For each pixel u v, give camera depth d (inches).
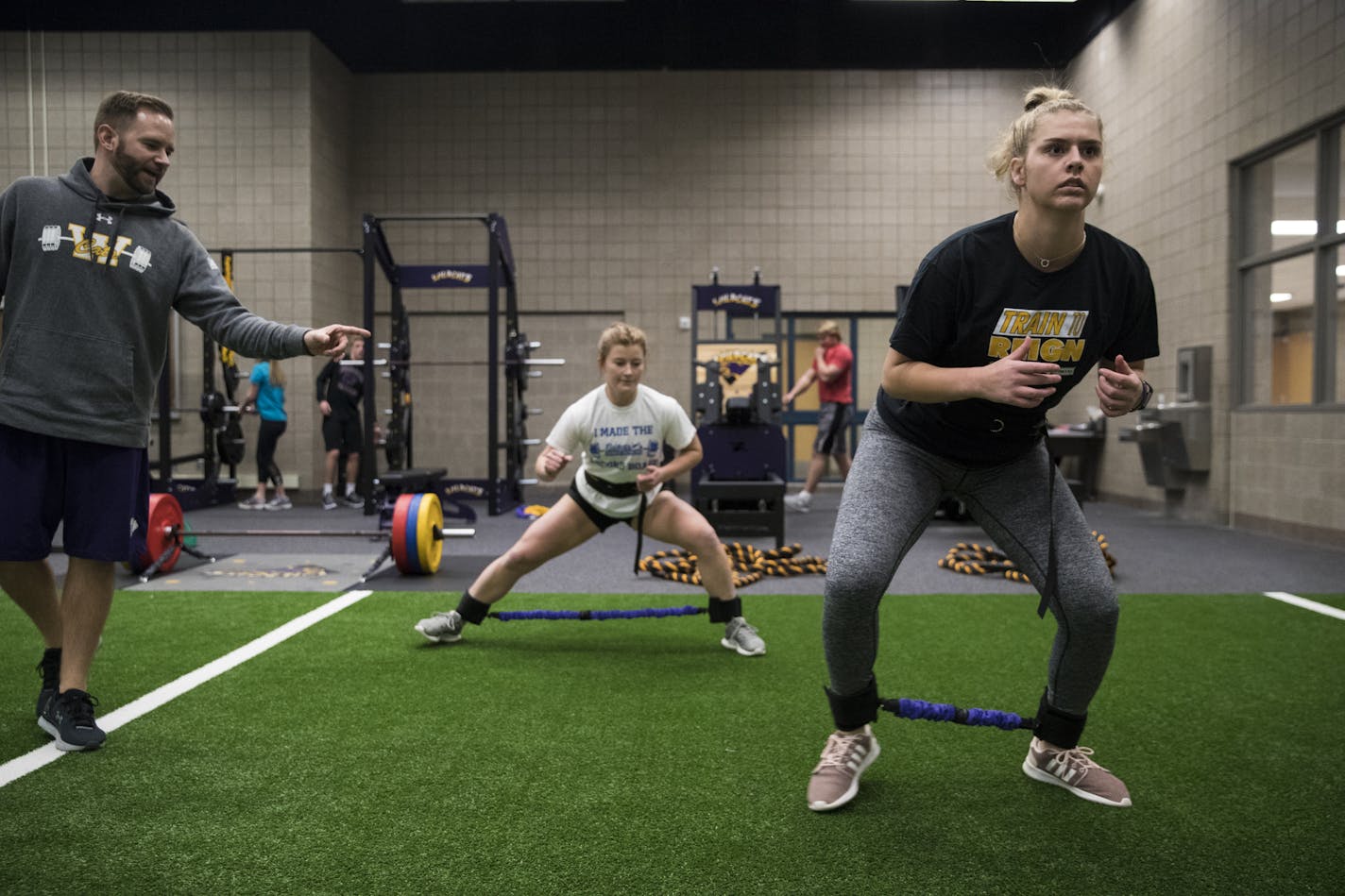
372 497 297.1
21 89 359.9
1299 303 248.1
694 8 394.6
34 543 87.5
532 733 94.6
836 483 417.1
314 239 359.6
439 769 84.6
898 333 69.4
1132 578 189.5
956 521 292.2
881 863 66.7
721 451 266.8
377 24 395.9
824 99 401.4
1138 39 328.8
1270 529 257.0
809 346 416.2
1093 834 71.6
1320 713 101.8
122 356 88.7
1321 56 230.8
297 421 361.7
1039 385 61.2
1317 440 236.4
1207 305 285.7
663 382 406.0
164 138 89.9
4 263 86.3
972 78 400.5
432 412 405.1
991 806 76.8
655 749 90.1
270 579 186.9
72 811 74.9
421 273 304.8
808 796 77.2
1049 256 66.2
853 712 77.1
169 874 64.3
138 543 94.3
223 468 363.9
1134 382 65.5
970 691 110.1
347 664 121.2
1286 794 79.4
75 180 88.6
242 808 75.7
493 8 394.3
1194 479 291.1
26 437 86.4
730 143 402.3
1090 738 93.6
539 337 406.9
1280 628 143.6
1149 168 321.7
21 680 112.4
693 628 144.6
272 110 356.2
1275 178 259.0
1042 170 63.3
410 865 65.9
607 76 401.7
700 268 403.9
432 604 160.6
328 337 87.0
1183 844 69.8
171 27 360.5
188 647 130.0
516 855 67.5
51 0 358.6
